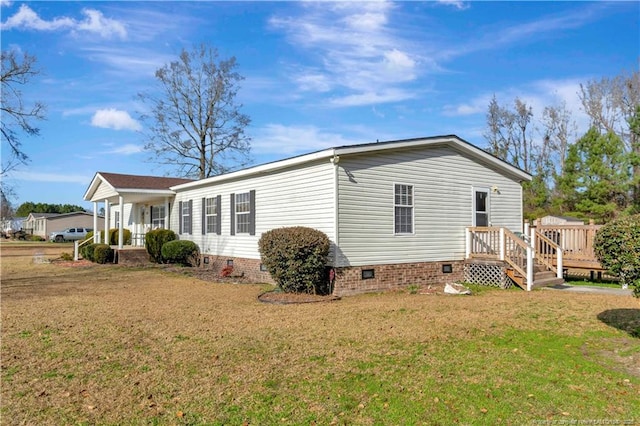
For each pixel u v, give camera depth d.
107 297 10.31
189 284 12.64
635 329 6.81
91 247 20.33
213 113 33.03
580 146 24.33
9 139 24.59
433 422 3.70
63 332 6.82
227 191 15.28
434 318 7.66
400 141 11.38
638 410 3.88
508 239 12.25
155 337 6.48
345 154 10.48
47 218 54.28
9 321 7.62
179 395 4.30
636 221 5.50
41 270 17.11
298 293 10.34
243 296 10.40
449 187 12.86
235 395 4.29
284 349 5.79
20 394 4.36
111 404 4.11
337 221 10.38
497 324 7.19
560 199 25.22
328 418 3.78
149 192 18.89
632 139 29.48
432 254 12.33
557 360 5.29
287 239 10.16
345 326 7.08
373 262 11.04
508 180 14.57
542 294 10.62
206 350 5.78
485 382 4.56
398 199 11.62
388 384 4.52
